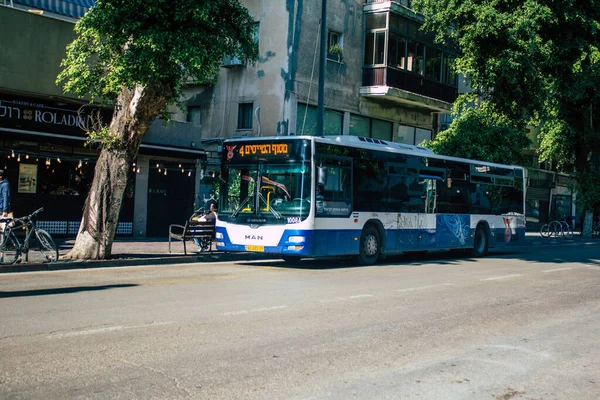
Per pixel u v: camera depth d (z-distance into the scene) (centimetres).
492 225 2181
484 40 2630
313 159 1477
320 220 1492
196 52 1337
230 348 665
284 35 2488
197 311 868
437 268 1627
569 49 2742
